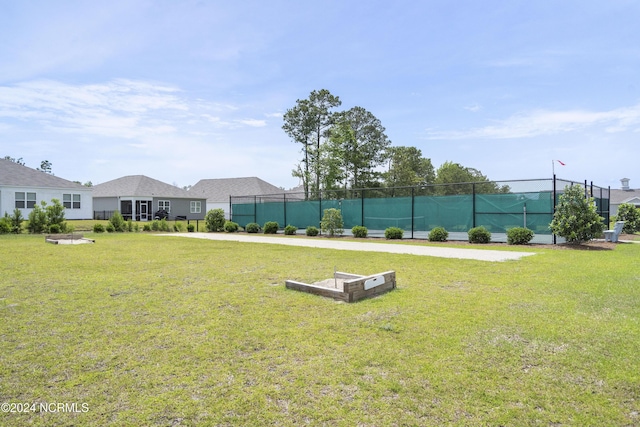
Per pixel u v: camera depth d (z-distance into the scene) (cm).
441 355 322
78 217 3005
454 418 228
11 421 228
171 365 308
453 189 2594
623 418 227
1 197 2569
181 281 654
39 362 315
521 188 1402
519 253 1044
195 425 223
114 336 378
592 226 1183
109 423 225
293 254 1045
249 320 427
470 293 550
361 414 233
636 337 360
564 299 506
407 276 690
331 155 3219
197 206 3984
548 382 273
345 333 381
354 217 1869
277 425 222
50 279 676
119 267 812
